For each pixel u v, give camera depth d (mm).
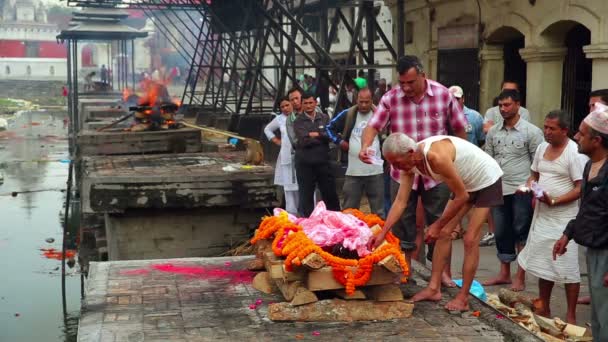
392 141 4965
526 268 6328
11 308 9586
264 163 11422
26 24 70250
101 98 31672
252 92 17016
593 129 5027
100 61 62375
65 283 10680
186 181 9969
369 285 5152
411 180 5266
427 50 14094
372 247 5207
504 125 7273
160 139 13891
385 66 11344
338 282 5086
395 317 5129
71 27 30406
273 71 34562
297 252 5039
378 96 15469
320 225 5340
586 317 6430
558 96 10578
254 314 5184
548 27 10164
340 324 5016
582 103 10289
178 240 10195
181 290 5750
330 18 27797
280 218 5836
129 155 13383
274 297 5562
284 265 5191
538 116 10625
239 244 10281
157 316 5133
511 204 7254
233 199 10133
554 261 6082
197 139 14109
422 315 5223
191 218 10211
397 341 4715
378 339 4746
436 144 5090
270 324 4988
